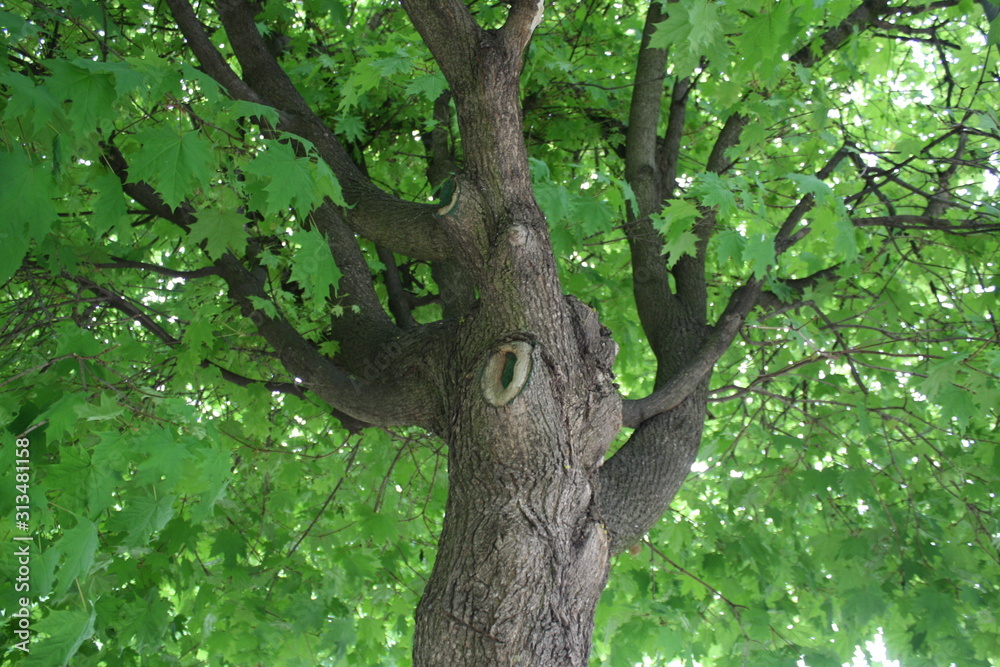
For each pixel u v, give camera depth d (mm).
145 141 2428
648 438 3695
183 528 3877
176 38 4828
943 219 4355
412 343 3531
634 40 5742
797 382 5160
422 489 5219
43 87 2193
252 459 4688
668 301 4316
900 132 5566
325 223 4109
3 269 2168
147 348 4148
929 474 4824
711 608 5031
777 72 3793
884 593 4469
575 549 2812
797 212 4270
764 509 4871
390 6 5617
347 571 4387
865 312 4508
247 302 3834
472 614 2609
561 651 2629
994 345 3900
